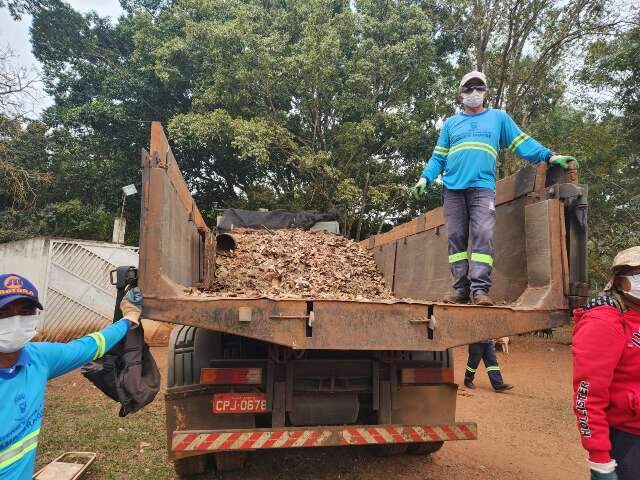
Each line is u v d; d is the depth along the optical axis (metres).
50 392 6.68
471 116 4.23
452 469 4.14
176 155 21.08
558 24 13.89
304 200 18.78
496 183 4.23
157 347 9.73
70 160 21.86
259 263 6.02
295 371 3.39
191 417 3.37
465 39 16.73
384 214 18.56
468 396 6.93
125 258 11.88
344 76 19.27
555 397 7.00
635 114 13.87
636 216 12.85
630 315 2.25
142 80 20.59
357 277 6.23
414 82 18.38
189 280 4.34
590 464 2.18
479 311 3.11
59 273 11.00
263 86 17.88
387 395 3.56
